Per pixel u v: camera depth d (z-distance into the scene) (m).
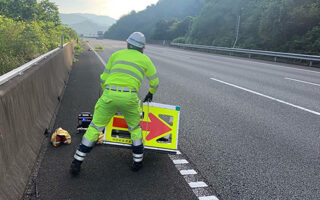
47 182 2.88
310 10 22.66
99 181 2.98
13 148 2.63
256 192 2.98
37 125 3.78
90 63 14.11
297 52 22.08
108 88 2.92
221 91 8.19
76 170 3.03
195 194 2.86
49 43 11.44
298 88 9.05
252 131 4.86
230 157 3.80
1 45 6.84
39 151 3.49
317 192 3.05
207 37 45.12
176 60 18.70
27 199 2.57
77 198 2.64
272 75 12.04
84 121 4.21
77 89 7.44
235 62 18.45
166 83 9.27
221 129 4.91
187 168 3.42
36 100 4.00
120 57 3.05
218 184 3.09
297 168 3.58
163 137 3.81
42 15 19.22
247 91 8.30
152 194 2.80
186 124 5.11
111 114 3.03
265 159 3.79
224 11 43.22
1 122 2.36
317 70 14.87
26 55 7.61
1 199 2.11
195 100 6.96
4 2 17.31
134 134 3.16
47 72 5.41
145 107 3.55
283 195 2.96
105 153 3.69
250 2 37.62
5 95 2.56
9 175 2.40
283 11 24.52
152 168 3.36
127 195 2.75
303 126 5.21
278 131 4.91
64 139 3.79
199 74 11.76
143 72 3.08
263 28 27.14
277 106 6.61
